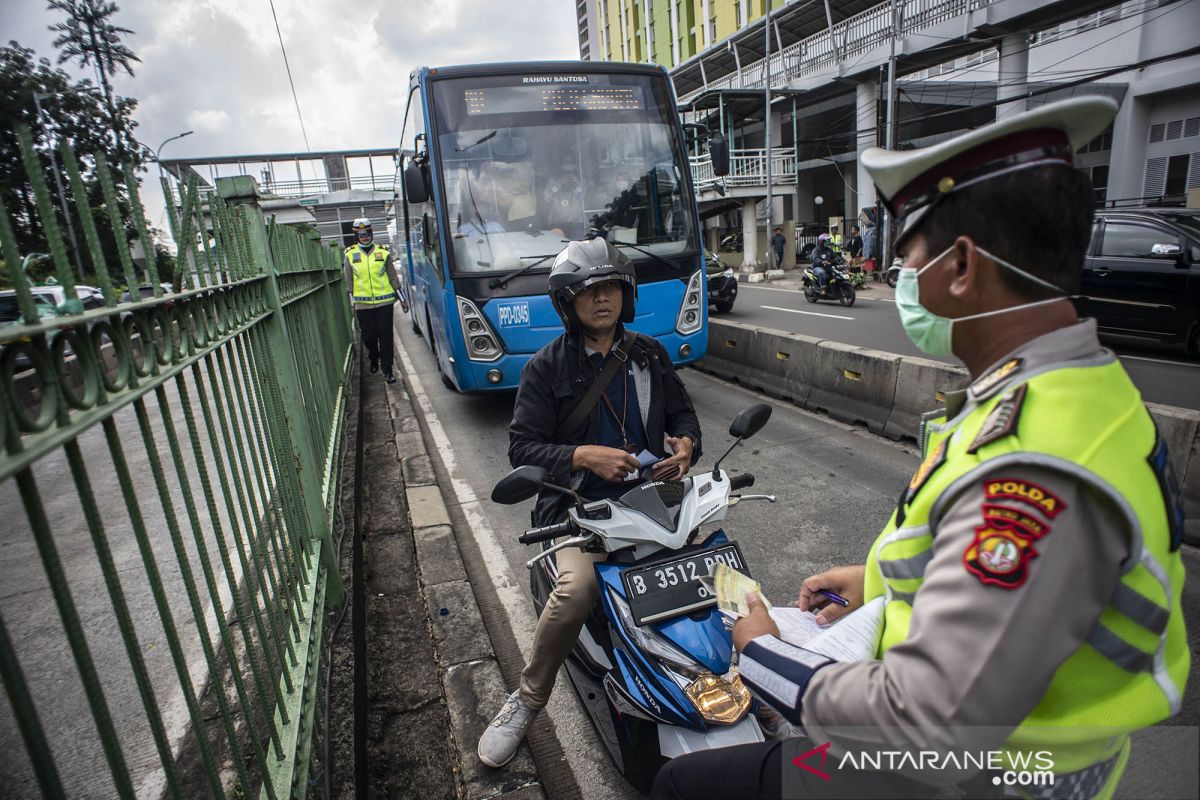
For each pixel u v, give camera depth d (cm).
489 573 361
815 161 2734
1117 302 780
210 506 162
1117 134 1859
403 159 914
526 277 563
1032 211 80
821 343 603
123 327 126
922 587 80
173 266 167
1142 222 772
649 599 188
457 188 579
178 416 746
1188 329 729
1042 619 70
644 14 3750
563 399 226
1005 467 75
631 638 186
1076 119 81
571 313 218
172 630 126
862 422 549
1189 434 338
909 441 509
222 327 196
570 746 237
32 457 90
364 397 760
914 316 95
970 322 90
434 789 214
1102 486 71
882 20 1908
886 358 530
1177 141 1759
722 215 2938
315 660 219
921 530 86
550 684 216
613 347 225
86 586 354
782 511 408
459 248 572
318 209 3178
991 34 1609
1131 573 74
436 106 588
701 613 191
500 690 261
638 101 623
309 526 271
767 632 112
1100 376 78
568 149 600
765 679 101
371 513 429
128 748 231
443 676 270
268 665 181
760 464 484
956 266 87
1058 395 77
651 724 189
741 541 374
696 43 3266
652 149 621
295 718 189
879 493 426
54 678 274
